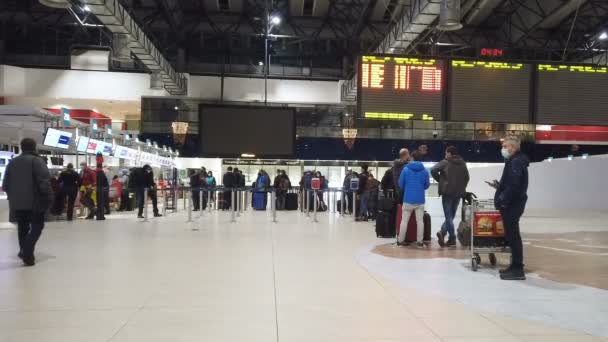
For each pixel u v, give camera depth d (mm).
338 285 4734
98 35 26562
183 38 25750
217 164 28891
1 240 8062
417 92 11789
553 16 22391
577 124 11898
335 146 29828
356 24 23703
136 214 14727
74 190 12109
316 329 3389
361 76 11711
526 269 5738
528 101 11859
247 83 26594
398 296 4332
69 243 7609
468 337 3260
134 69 25172
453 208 7512
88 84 24656
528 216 14414
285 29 25641
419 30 16203
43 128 14781
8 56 25312
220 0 23891
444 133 30969
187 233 9133
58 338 3164
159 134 27484
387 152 30516
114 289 4488
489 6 23109
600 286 4820
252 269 5488
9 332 3273
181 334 3264
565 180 18172
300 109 29438
